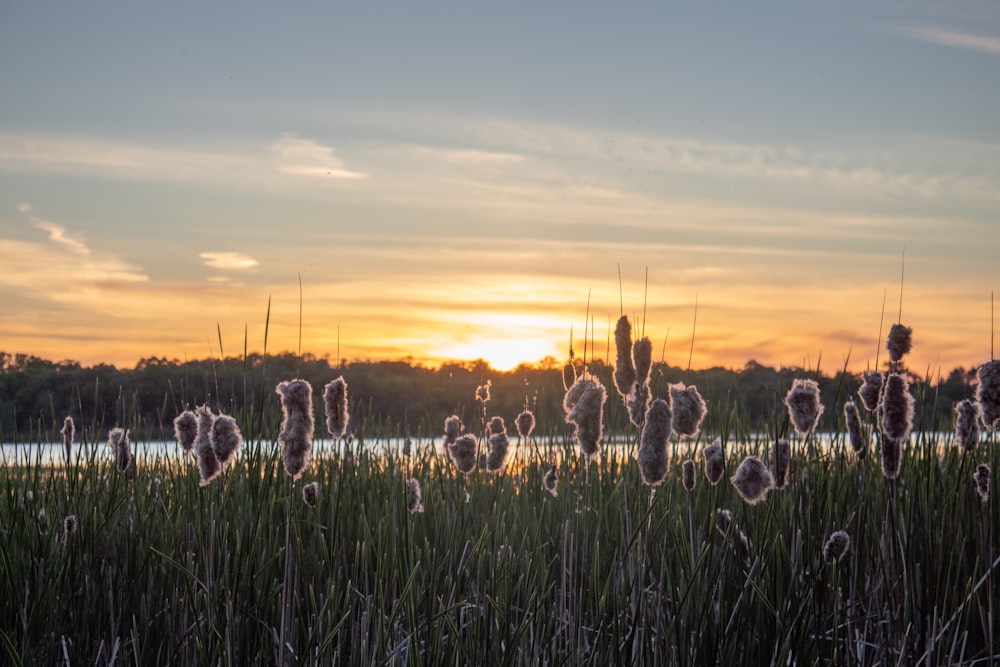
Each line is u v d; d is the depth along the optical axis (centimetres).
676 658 403
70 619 480
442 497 591
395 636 454
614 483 590
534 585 445
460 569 500
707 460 426
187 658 433
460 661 428
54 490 539
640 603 397
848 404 478
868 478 508
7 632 447
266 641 441
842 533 415
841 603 461
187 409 548
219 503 439
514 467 676
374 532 554
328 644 400
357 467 656
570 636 407
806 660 413
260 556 470
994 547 481
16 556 505
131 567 496
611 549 457
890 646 468
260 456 496
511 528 562
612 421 607
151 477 607
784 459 417
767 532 425
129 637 478
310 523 499
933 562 487
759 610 432
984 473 481
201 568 464
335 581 469
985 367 439
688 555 450
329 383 466
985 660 452
